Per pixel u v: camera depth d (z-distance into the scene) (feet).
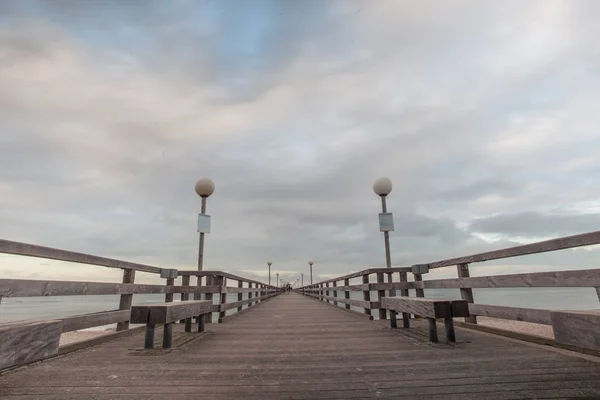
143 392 7.63
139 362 10.55
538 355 10.98
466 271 17.37
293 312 31.32
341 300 33.24
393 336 15.71
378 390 7.72
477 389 7.67
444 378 8.57
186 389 7.85
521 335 13.70
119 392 7.62
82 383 8.31
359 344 13.61
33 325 4.45
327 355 11.52
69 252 12.00
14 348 4.08
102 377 8.84
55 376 8.93
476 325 16.58
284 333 16.96
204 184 26.30
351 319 24.17
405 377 8.73
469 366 9.71
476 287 15.90
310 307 39.17
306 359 10.94
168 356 11.44
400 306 16.80
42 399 7.14
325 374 9.11
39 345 4.51
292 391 7.70
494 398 7.07
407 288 22.95
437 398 7.14
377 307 23.22
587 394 7.23
